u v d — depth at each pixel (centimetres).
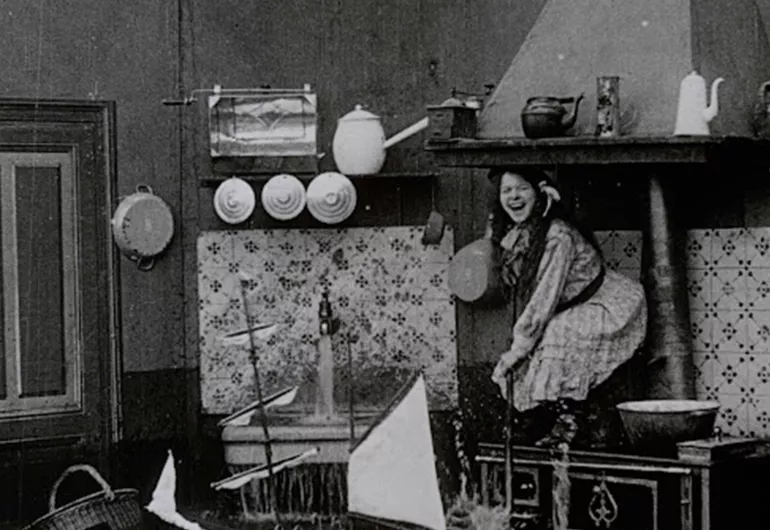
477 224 629
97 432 614
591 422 548
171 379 629
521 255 575
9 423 596
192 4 630
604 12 550
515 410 599
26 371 601
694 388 551
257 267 638
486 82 629
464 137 552
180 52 629
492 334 622
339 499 596
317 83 642
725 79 529
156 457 623
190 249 634
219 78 633
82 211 613
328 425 600
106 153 616
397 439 489
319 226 641
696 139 496
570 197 585
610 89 518
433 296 632
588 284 550
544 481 523
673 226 546
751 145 512
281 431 597
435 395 630
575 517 513
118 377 616
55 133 608
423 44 641
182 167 631
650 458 495
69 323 611
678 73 521
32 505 599
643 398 553
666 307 544
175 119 629
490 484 542
